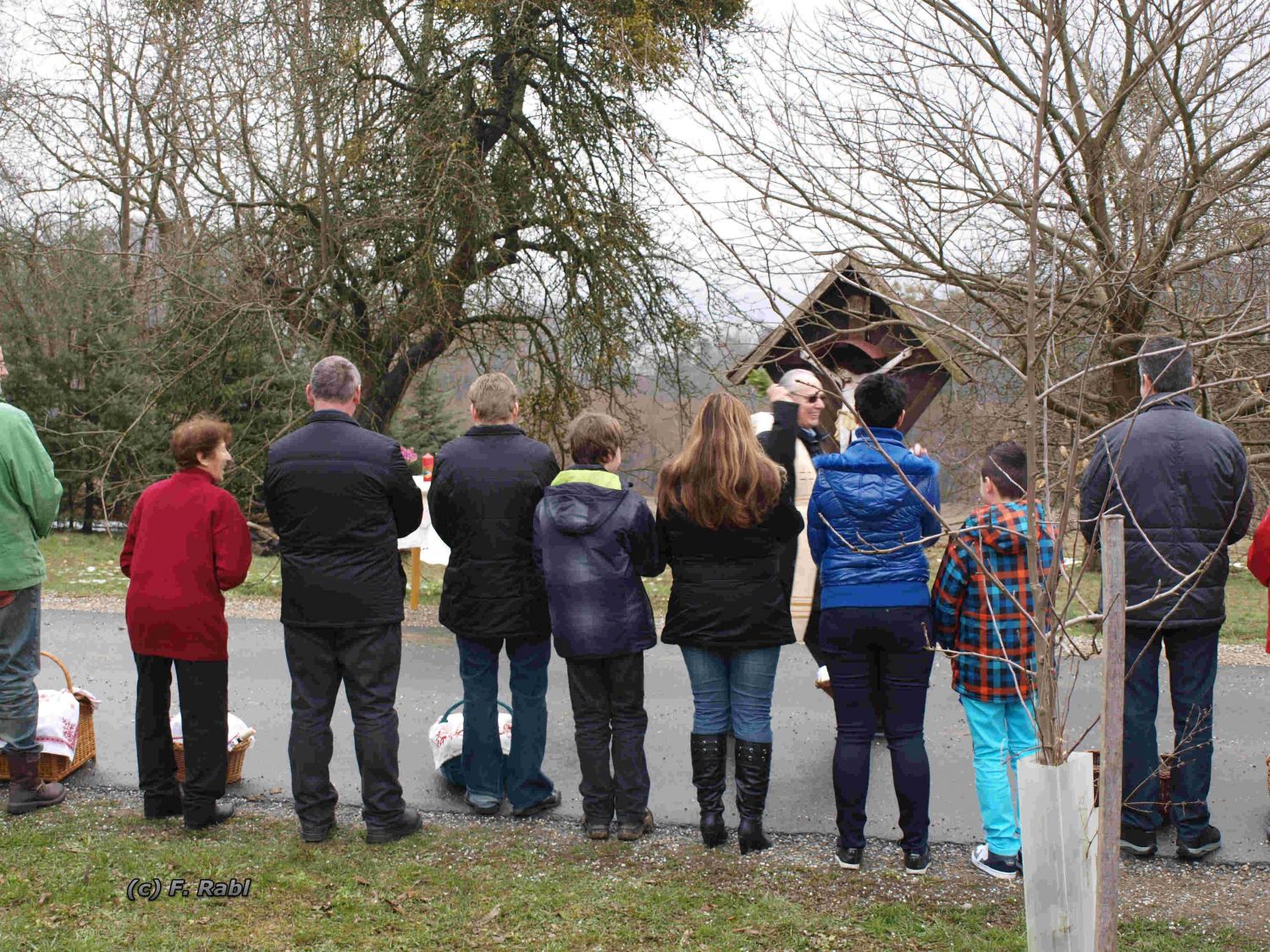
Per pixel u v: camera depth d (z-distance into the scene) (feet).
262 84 37.83
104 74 50.90
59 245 53.01
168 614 12.54
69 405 56.65
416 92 41.01
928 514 11.83
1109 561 7.91
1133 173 20.30
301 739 12.62
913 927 10.56
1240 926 10.54
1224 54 19.61
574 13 39.29
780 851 12.56
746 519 11.94
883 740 16.56
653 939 10.30
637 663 12.97
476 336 45.80
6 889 11.15
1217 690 20.12
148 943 10.07
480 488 13.02
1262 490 23.21
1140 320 24.59
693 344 40.68
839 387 8.36
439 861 12.16
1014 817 11.85
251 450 44.09
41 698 14.67
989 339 26.55
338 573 12.31
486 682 13.57
